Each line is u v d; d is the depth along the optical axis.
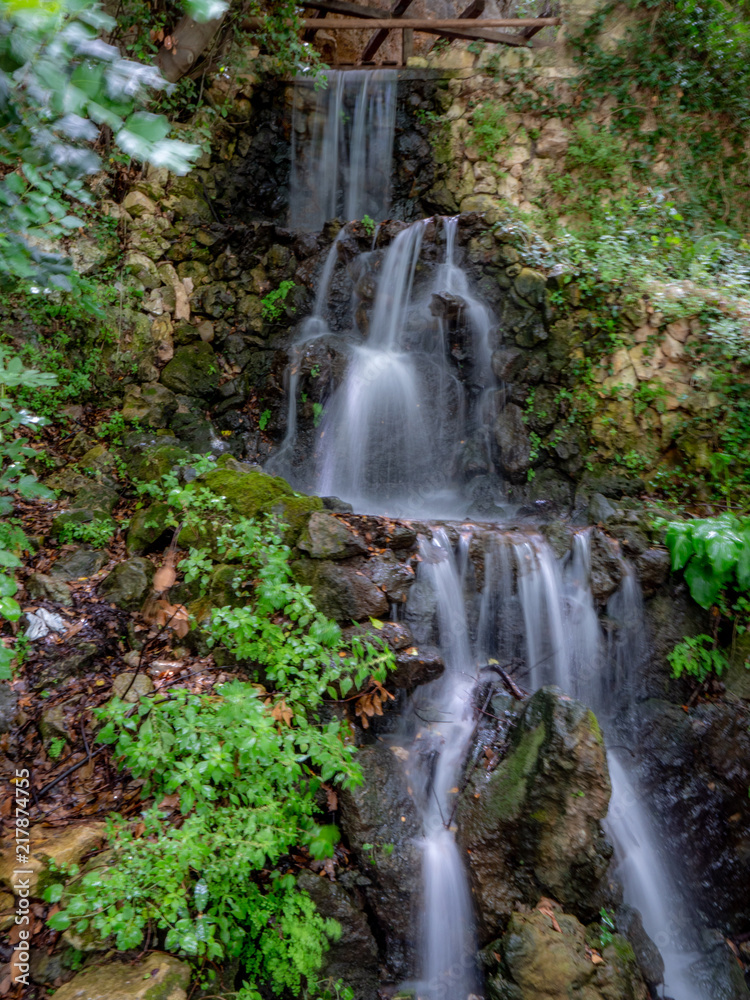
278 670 3.48
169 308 6.66
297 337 7.04
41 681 3.58
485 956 3.38
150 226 6.70
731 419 6.00
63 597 4.06
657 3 8.30
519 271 6.80
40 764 3.28
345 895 3.28
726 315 6.23
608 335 6.47
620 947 3.38
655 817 4.43
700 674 4.84
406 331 6.98
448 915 3.51
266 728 3.08
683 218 8.13
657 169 8.45
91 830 2.97
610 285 6.57
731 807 4.39
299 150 8.56
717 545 4.71
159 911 2.66
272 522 4.30
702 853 4.35
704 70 8.38
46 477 5.11
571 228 8.16
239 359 6.92
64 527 4.57
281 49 7.61
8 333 5.57
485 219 7.04
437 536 4.69
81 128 1.56
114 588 4.18
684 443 6.12
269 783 3.17
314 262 7.18
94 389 6.03
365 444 6.66
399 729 4.13
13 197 1.82
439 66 8.97
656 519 5.12
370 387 6.68
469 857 3.54
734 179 8.40
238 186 8.07
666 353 6.29
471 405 6.84
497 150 8.39
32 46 1.39
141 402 6.12
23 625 3.79
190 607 4.15
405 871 3.43
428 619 4.31
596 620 4.85
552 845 3.44
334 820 3.52
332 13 8.78
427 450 6.75
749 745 4.48
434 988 3.40
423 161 8.59
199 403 6.55
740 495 5.88
